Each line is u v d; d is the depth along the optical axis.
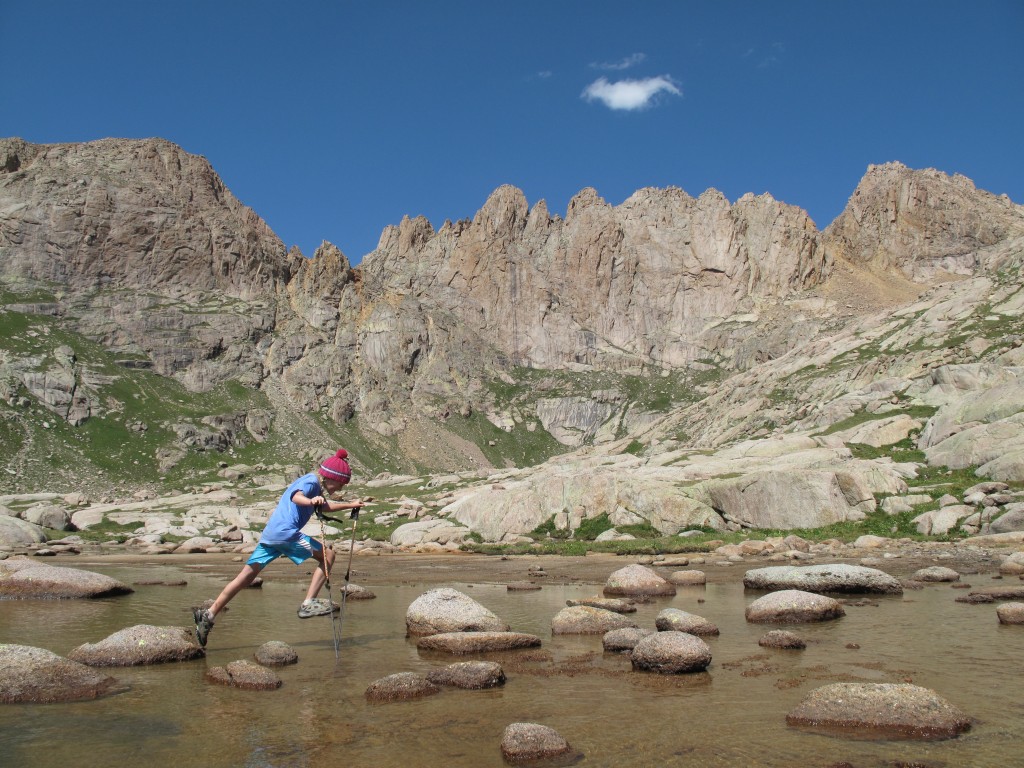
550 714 7.78
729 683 9.09
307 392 163.75
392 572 27.81
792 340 176.12
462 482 76.62
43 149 178.62
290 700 8.34
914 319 82.94
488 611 12.91
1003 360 55.25
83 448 125.06
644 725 7.36
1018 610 13.02
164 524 56.78
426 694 8.62
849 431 50.84
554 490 44.53
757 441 55.78
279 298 181.75
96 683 8.75
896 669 9.58
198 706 8.05
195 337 160.62
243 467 128.75
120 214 166.75
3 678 8.49
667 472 45.09
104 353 150.50
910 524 33.97
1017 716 7.45
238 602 17.73
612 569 27.22
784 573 18.48
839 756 6.38
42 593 18.44
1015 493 32.88
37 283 155.50
